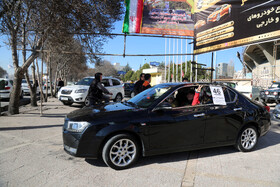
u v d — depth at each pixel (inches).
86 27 301.6
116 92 485.4
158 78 1557.6
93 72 2015.3
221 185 116.6
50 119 294.2
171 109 147.4
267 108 192.7
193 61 378.3
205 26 327.0
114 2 303.0
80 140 127.4
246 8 279.4
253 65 1262.3
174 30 324.8
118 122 131.5
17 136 207.3
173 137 144.1
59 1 258.7
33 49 311.4
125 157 136.5
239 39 287.0
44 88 867.4
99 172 130.5
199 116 151.0
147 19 313.6
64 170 132.5
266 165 145.5
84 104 418.9
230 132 162.4
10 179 119.3
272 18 251.4
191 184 117.0
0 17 267.7
